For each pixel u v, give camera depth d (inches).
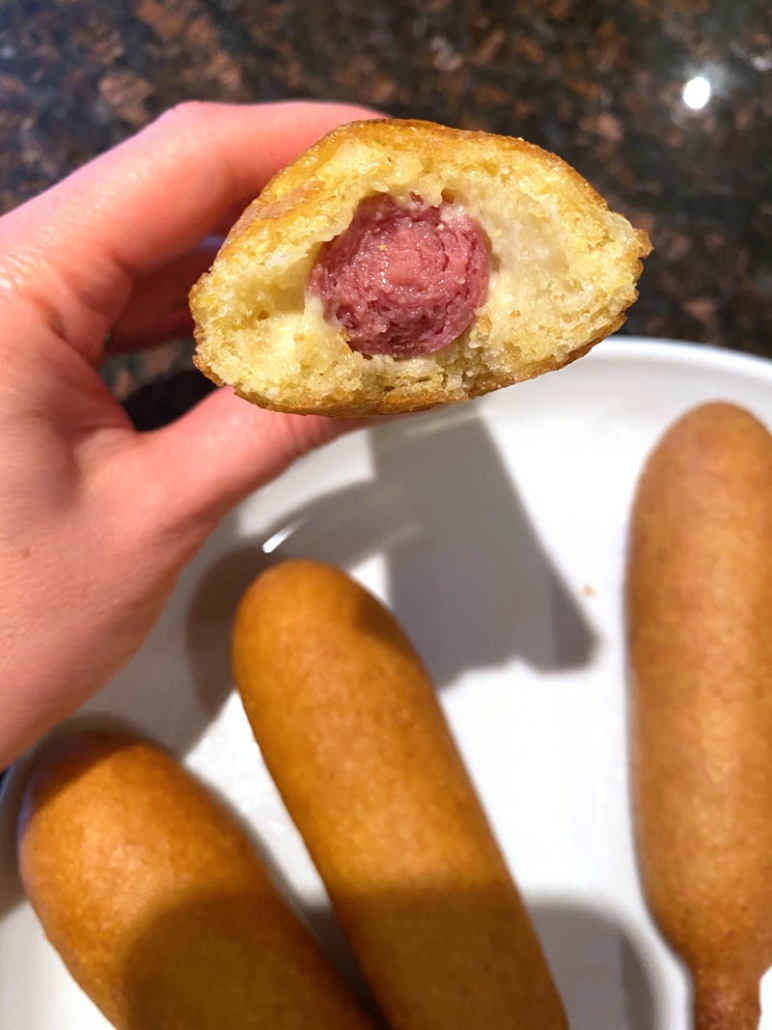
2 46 7.9
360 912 5.3
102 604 5.2
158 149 5.3
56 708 5.4
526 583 6.5
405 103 7.6
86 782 5.5
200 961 5.1
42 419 4.9
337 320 4.1
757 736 5.4
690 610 5.7
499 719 6.3
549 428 6.8
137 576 5.3
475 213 4.0
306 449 5.3
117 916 5.1
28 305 5.0
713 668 5.6
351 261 4.0
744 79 7.5
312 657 5.6
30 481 4.9
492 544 6.6
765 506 5.9
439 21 7.8
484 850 5.6
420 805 5.4
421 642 6.5
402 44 7.8
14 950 5.7
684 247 7.1
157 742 6.2
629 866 5.9
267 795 6.1
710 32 7.6
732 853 5.3
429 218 4.0
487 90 7.6
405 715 5.7
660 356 6.4
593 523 6.6
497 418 6.8
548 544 6.6
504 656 6.4
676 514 6.0
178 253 5.7
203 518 5.3
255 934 5.3
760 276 7.1
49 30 8.0
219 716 6.3
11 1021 5.6
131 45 7.9
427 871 5.3
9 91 7.8
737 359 6.4
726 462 6.0
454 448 6.8
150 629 5.7
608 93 7.5
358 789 5.4
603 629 6.4
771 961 5.4
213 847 5.5
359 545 6.6
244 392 3.9
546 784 6.1
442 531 6.7
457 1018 5.1
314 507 6.6
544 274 4.0
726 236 7.1
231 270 3.8
